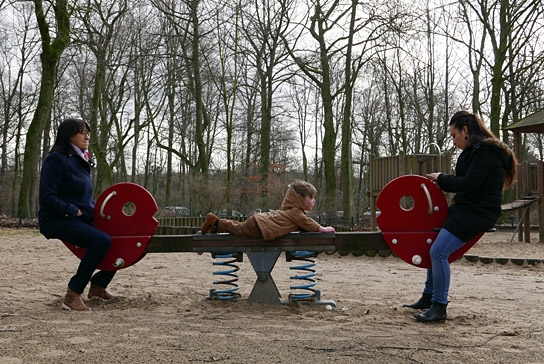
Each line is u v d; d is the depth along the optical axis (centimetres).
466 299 648
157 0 2620
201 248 551
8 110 3666
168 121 3628
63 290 654
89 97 3033
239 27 2614
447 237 487
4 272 835
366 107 3716
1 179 3503
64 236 527
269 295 555
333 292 681
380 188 1377
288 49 2608
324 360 346
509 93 2650
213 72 2886
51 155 532
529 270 1005
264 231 531
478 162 473
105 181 2831
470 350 382
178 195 4109
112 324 448
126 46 2762
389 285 764
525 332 446
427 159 1268
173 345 377
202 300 584
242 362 338
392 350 375
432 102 3141
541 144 3538
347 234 536
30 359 339
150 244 556
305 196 541
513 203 1652
